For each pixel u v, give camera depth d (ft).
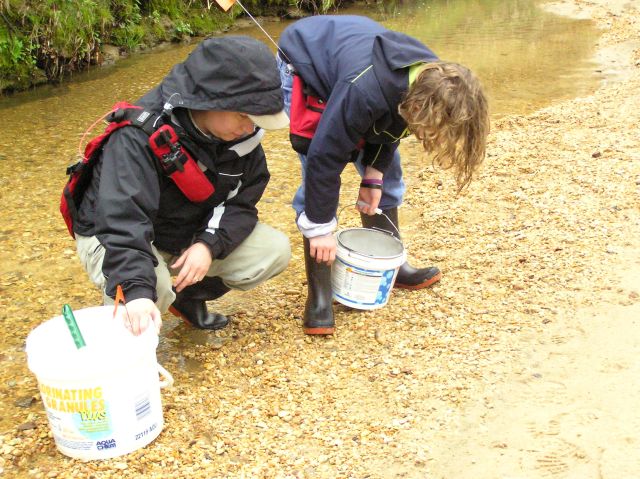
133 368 8.07
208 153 9.10
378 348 10.58
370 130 9.41
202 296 10.90
